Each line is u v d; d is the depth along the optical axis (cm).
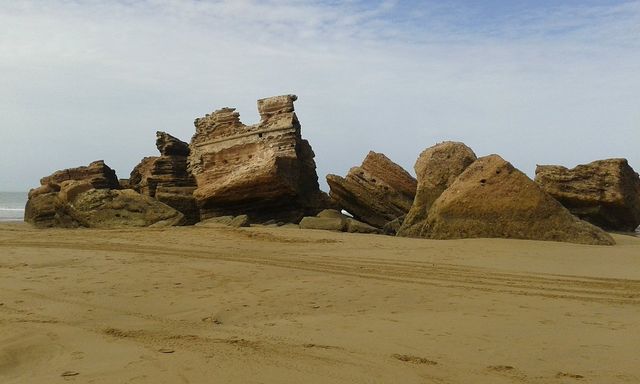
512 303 878
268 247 1650
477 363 559
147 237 1894
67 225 2783
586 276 1144
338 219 2552
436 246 1669
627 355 591
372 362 551
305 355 573
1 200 9612
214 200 3005
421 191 2278
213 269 1189
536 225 1914
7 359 549
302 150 3134
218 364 529
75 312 784
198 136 3191
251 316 784
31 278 1052
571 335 677
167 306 839
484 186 2002
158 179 3259
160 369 509
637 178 2958
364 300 899
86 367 516
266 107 3005
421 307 848
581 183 2827
